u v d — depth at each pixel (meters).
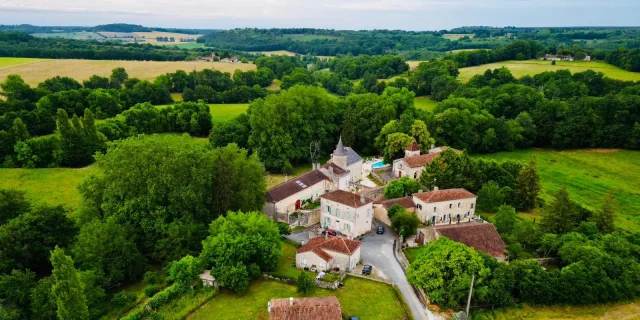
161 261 77.06
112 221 73.50
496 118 172.88
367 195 105.19
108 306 65.19
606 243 81.19
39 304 60.59
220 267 67.56
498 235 82.69
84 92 166.62
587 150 161.50
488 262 70.62
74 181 118.56
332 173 112.69
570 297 69.00
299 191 103.50
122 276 69.12
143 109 160.38
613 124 160.12
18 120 131.12
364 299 66.69
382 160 141.12
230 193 84.50
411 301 67.19
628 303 71.19
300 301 60.78
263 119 131.38
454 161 109.75
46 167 130.62
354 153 127.56
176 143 86.69
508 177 115.06
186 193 78.00
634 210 112.81
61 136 130.38
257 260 72.62
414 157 122.06
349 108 156.38
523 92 182.75
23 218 73.12
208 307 64.06
